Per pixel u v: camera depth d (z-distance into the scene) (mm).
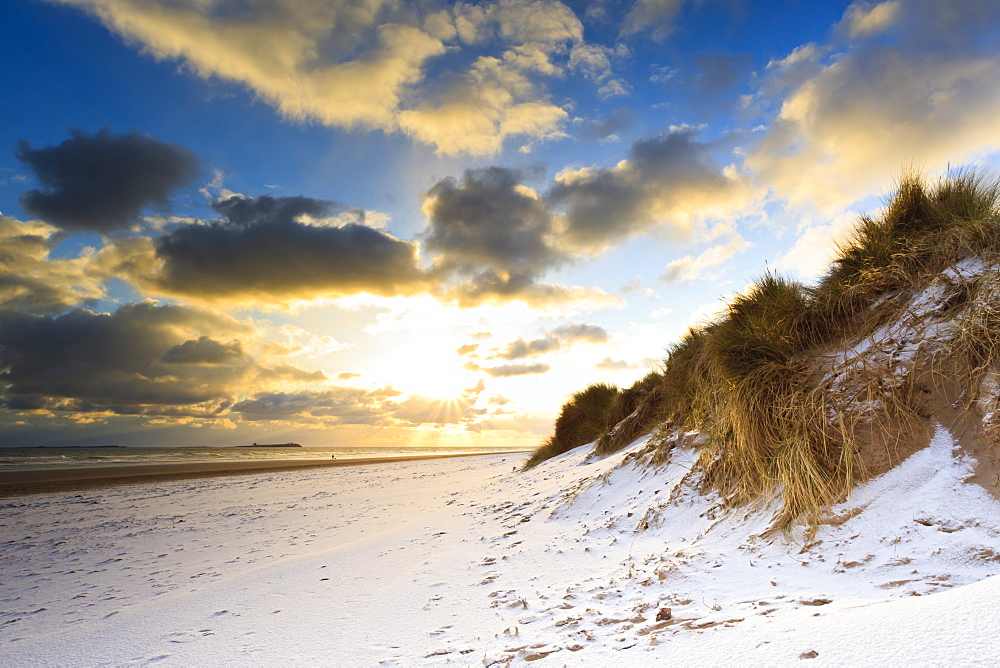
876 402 3697
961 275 4074
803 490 3582
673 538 4332
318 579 4715
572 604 3217
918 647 1484
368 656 2814
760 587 2891
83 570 6418
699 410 6246
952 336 3650
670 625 2490
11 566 6926
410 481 16016
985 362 3402
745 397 4402
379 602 3836
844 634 1725
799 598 2527
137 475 22516
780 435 4109
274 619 3705
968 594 1705
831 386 4016
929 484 3156
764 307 5172
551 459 13211
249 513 10625
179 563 6352
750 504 4160
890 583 2557
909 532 2908
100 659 3301
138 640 3582
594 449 9805
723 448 4953
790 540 3375
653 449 6574
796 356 4555
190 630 3676
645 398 9633
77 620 4289
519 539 5375
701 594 2939
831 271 5328
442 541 5781
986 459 3072
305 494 13914
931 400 3537
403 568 4781
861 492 3398
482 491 10031
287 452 62031
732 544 3697
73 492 15945
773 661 1697
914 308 4156
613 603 3102
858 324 4484
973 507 2871
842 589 2619
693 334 6895
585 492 6406
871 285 4621
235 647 3221
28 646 3701
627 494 5906
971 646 1402
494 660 2457
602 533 4887
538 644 2580
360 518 8641
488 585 3959
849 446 3568
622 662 2088
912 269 4523
